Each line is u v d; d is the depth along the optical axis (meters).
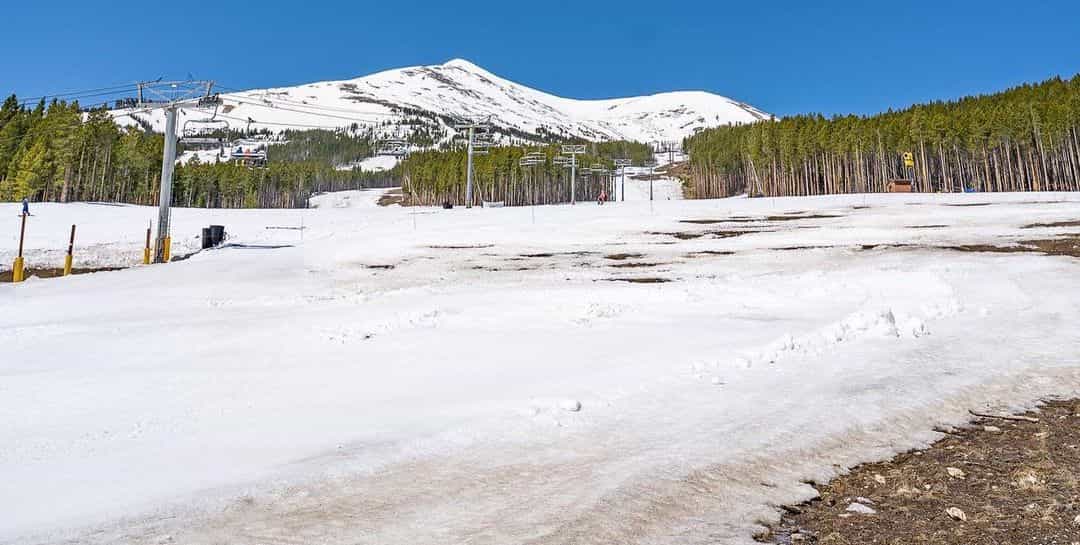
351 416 7.58
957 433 6.64
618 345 11.39
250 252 35.53
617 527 4.42
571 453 6.03
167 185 34.25
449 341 12.31
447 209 67.25
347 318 15.38
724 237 38.69
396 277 26.95
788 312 14.54
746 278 20.95
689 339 11.66
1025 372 8.80
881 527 4.50
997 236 31.48
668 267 26.83
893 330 11.24
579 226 47.41
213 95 34.41
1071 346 10.16
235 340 12.97
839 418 6.91
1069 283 16.56
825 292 16.73
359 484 5.34
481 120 73.25
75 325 14.92
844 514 4.77
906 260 24.53
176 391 9.05
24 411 8.14
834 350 10.18
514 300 17.31
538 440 6.43
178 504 4.95
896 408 7.27
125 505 4.98
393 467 5.74
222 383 9.50
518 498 4.98
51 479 5.68
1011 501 4.84
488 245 38.62
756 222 46.41
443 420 7.23
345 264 31.66
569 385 8.64
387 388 9.00
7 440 6.93
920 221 41.19
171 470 5.85
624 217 53.25
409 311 15.81
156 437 6.96
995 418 7.09
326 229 47.94
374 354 11.41
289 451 6.32
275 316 16.19
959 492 5.09
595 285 21.25
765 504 4.93
